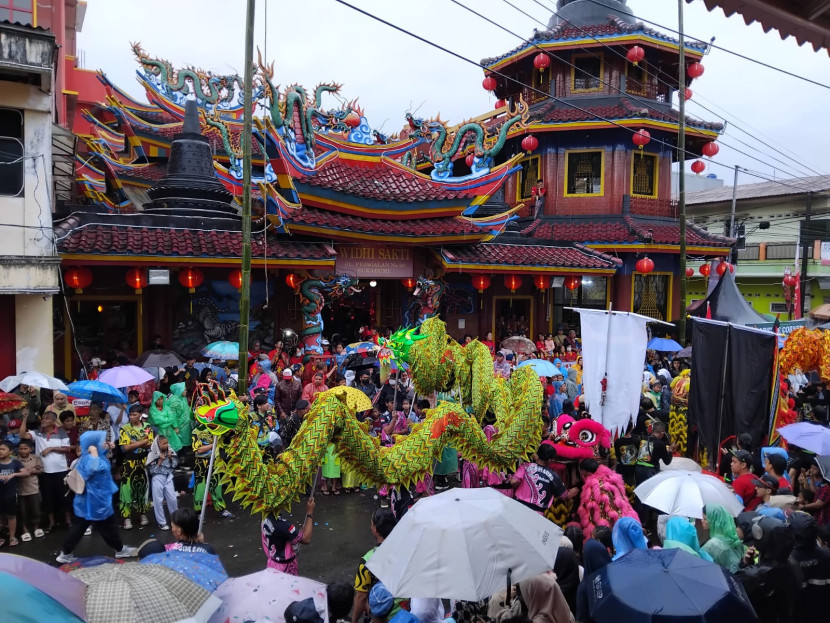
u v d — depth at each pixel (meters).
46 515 10.51
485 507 5.34
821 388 15.77
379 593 5.72
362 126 19.30
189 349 17.39
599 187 25.19
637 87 25.72
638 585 4.39
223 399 6.76
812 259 30.84
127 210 20.25
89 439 8.90
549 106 25.17
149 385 13.18
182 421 11.74
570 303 25.31
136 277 15.00
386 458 8.05
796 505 7.90
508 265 20.42
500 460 9.01
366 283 21.41
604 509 7.82
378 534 6.76
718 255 25.64
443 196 18.81
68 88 27.88
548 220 25.38
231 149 18.31
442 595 4.71
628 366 11.25
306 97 16.98
